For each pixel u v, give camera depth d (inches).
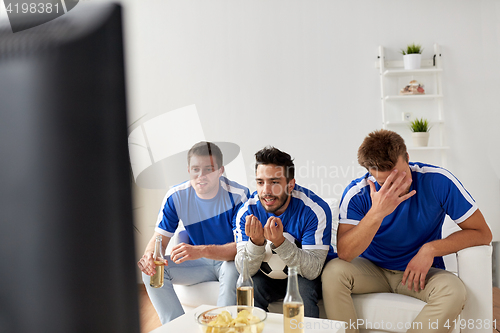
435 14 130.6
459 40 129.8
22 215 9.0
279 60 135.1
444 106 129.7
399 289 70.7
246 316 47.4
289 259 65.7
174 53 139.6
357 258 74.2
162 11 140.3
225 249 74.5
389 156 65.2
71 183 8.9
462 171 128.7
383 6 132.1
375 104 131.6
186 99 137.9
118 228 9.2
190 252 72.5
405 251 72.6
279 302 71.4
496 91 128.0
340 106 132.6
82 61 8.9
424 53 131.0
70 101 8.8
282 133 134.3
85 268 9.1
